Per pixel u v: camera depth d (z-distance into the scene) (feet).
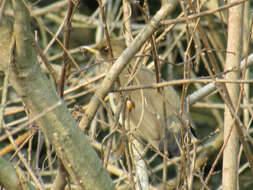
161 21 23.63
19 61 20.43
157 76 25.45
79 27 48.85
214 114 49.73
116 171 34.14
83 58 46.98
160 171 47.42
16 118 42.29
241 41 27.04
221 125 47.85
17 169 22.13
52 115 21.67
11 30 19.98
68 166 22.50
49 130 22.06
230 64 27.12
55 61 48.16
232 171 27.17
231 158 27.14
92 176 22.98
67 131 22.11
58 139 22.17
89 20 46.34
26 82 20.93
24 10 19.72
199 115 51.78
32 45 20.45
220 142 36.01
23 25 19.79
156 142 33.40
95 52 39.73
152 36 24.26
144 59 37.06
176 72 48.78
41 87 21.29
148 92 34.71
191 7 23.53
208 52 24.23
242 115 44.39
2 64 20.58
